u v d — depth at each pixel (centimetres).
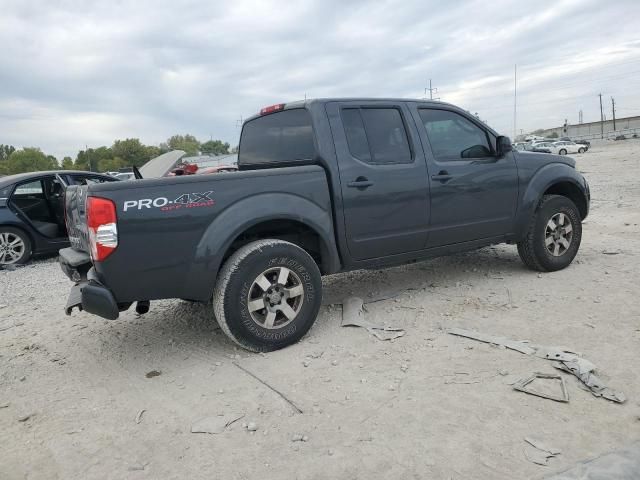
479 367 345
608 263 582
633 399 295
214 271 377
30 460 279
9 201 830
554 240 560
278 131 477
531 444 259
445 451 259
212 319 489
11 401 350
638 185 1390
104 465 271
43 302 598
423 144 479
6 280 736
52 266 834
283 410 310
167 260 364
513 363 347
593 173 1948
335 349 393
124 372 386
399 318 452
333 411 305
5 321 533
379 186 445
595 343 370
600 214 958
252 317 387
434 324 431
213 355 404
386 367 356
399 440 271
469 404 300
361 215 439
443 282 555
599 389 304
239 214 382
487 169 511
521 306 460
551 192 594
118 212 346
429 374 341
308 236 450
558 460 246
